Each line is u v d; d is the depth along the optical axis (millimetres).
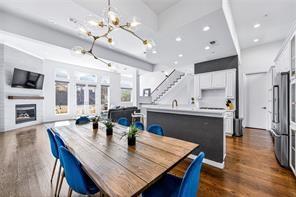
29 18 3506
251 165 2621
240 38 5062
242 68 6012
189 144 1674
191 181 1003
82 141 1780
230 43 3811
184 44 3895
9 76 5207
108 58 5621
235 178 2201
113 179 955
